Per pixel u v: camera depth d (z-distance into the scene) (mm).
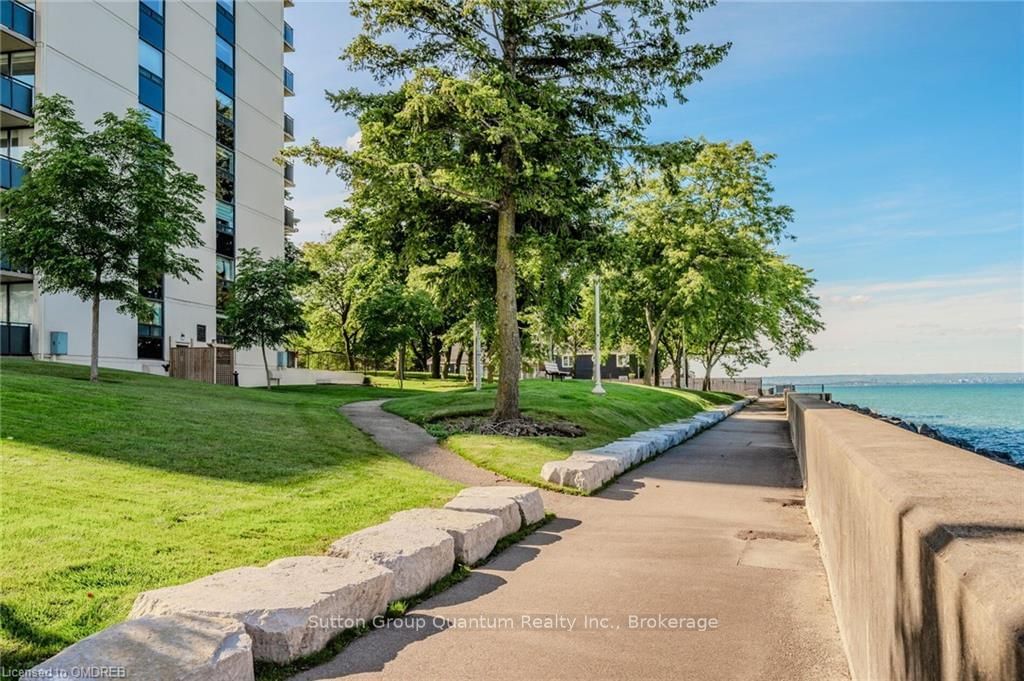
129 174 20609
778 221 39562
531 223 18141
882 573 3139
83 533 6410
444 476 11586
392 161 15562
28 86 24359
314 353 57031
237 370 35000
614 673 4324
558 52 16922
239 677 3744
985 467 3514
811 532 8359
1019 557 1932
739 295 40750
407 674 4285
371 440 14531
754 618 5340
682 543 7816
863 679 3828
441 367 67375
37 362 22484
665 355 60125
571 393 26625
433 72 14844
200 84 32938
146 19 29281
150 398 16297
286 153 14961
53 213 18703
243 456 10883
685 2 15562
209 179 33469
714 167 38594
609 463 12281
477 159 15898
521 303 22094
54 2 24500
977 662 1771
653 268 39750
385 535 6320
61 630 4449
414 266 19938
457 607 5566
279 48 40844
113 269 20078
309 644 4438
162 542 6391
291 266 32062
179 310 30891
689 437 21156
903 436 5223
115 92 27391
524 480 11500
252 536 6844
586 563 6938
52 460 9164
